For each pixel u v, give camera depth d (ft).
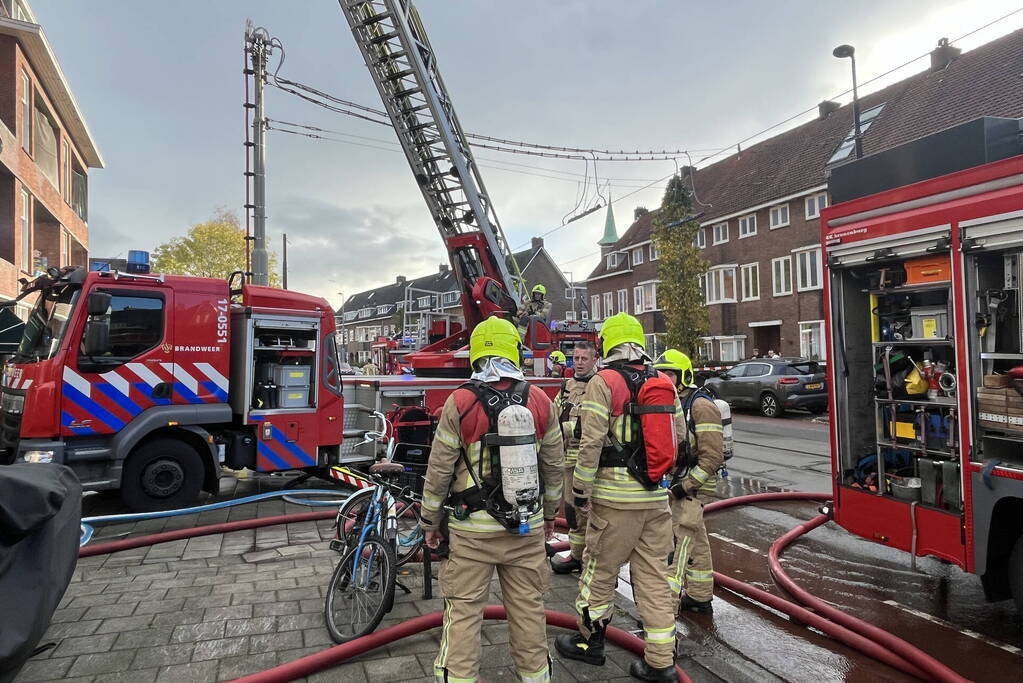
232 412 24.12
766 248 88.02
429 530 9.47
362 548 13.01
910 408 14.52
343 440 27.12
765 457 35.01
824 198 79.46
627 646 12.19
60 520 11.62
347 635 12.31
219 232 126.82
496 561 9.29
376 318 261.24
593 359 16.43
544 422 9.79
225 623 13.21
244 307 24.02
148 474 22.11
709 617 14.26
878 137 74.02
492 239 38.40
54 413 20.40
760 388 57.62
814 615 13.28
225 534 20.07
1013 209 11.96
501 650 12.16
